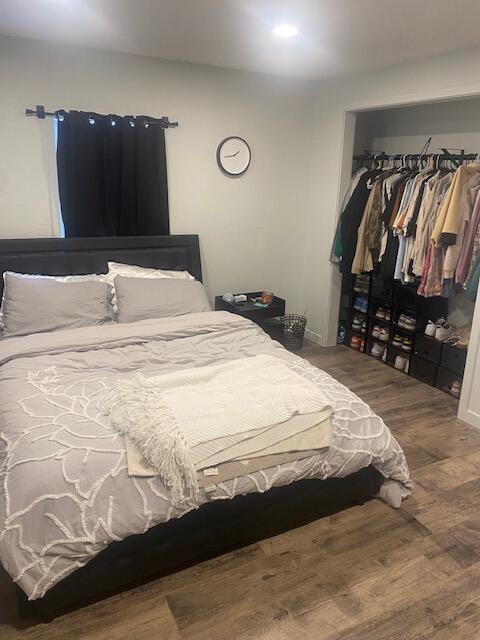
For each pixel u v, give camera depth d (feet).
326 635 5.42
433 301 12.17
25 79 10.09
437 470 8.57
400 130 13.69
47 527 5.03
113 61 10.78
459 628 5.54
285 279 15.02
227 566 6.38
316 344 15.07
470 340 9.99
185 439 5.75
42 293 9.68
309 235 14.73
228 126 12.60
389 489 7.59
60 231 11.35
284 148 13.65
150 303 10.53
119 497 5.32
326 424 6.65
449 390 11.66
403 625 5.56
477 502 7.73
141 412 6.13
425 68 10.37
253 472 6.05
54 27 9.03
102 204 11.42
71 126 10.57
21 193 10.71
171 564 6.08
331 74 12.39
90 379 7.54
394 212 12.07
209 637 5.38
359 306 14.29
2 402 6.83
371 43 9.45
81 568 5.40
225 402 6.52
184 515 5.91
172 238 12.34
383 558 6.55
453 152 12.15
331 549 6.70
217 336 9.78
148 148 11.52
